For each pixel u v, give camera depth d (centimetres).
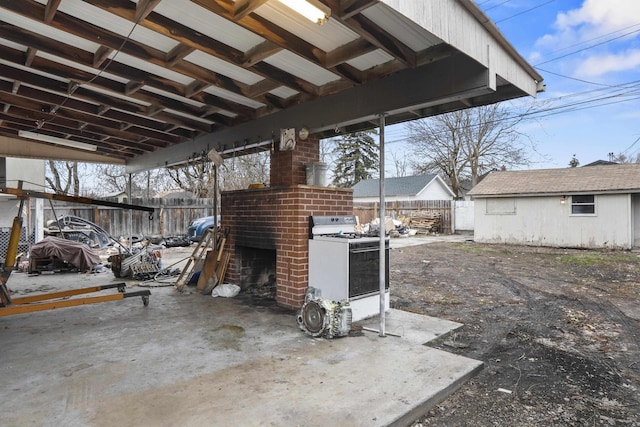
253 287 592
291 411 231
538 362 343
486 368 325
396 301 568
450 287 682
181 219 1434
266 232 514
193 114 521
